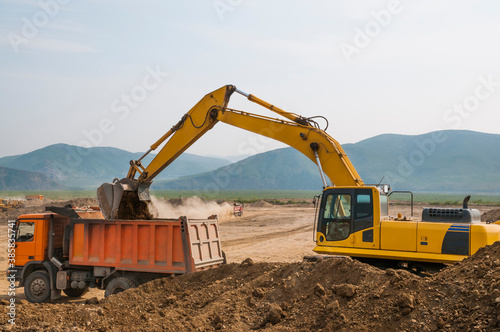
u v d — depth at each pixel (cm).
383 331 679
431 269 1059
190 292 994
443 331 643
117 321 824
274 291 870
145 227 1182
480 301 663
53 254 1302
